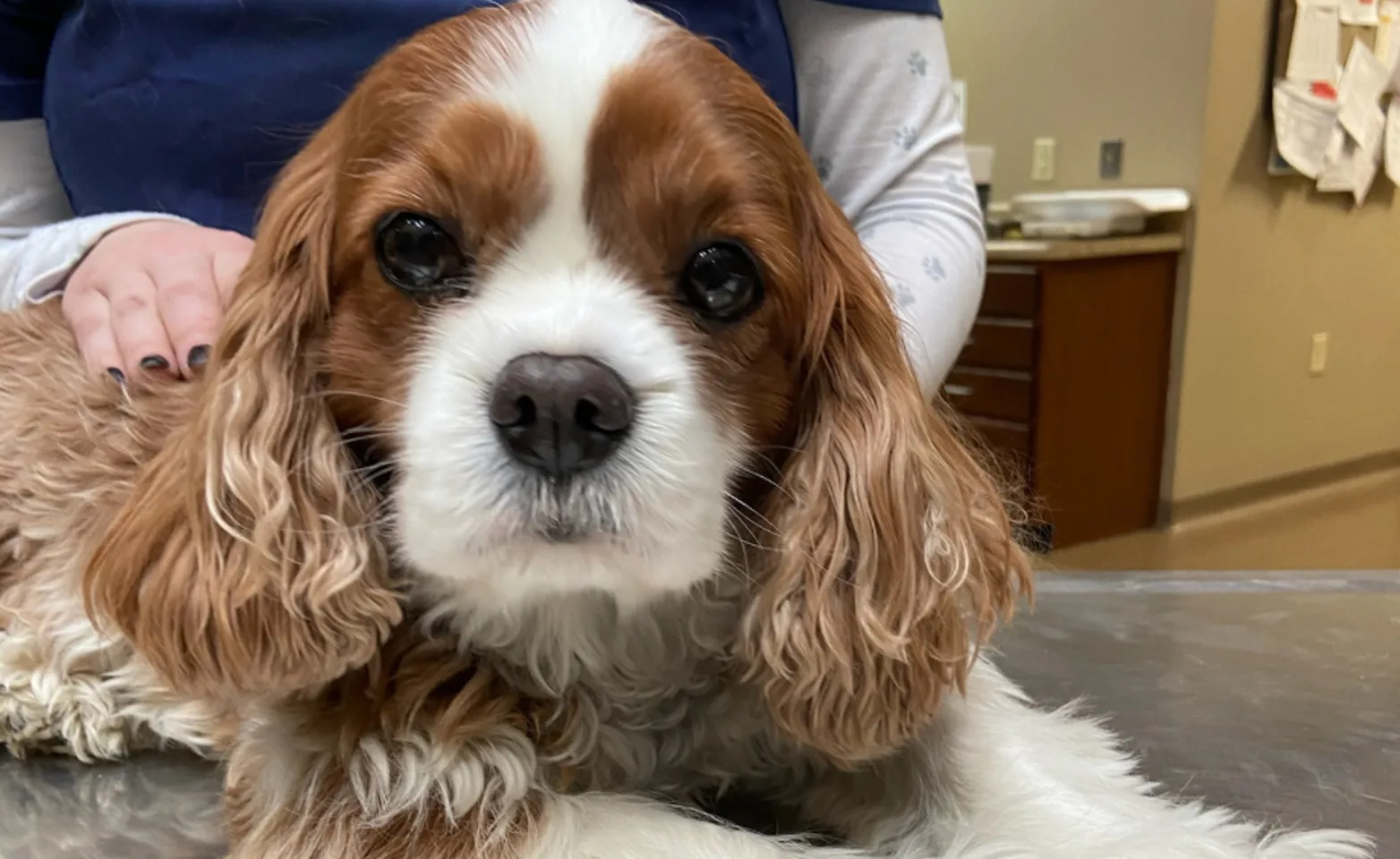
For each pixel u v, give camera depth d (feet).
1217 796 3.21
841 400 3.03
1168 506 13.01
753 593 3.03
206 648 2.82
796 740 3.10
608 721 3.14
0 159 4.91
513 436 2.41
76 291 4.18
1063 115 13.50
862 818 3.16
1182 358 12.67
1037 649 4.55
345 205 2.72
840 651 2.93
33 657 3.72
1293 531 12.80
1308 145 12.82
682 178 2.51
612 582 2.57
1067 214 12.47
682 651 3.14
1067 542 12.21
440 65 2.65
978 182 13.32
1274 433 13.89
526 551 2.48
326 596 2.74
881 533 2.96
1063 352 11.67
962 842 2.84
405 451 2.57
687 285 2.61
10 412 4.14
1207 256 12.57
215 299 3.86
